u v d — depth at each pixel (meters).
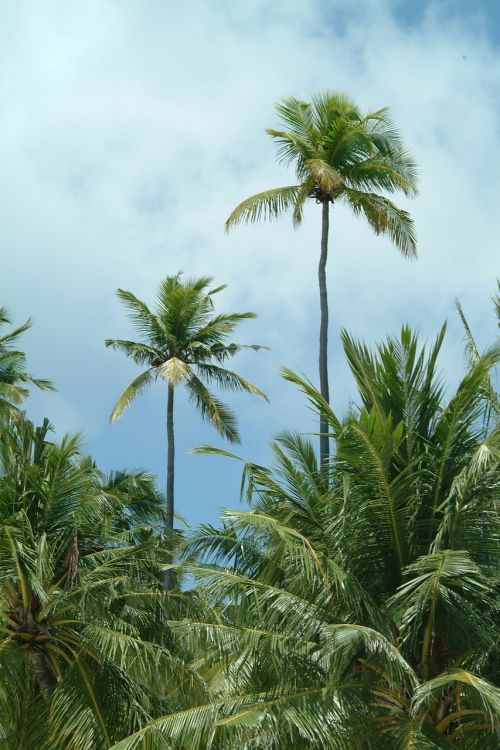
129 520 31.00
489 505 17.69
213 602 17.84
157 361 38.03
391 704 17.45
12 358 41.16
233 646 17.92
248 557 18.61
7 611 21.47
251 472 18.89
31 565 20.78
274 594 17.52
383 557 18.22
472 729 17.16
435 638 17.50
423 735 16.08
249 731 16.55
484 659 17.45
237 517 17.16
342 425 18.80
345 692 16.84
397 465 18.64
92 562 22.69
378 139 30.48
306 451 19.39
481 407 19.22
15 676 20.73
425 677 17.23
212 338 38.31
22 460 23.19
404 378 19.16
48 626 21.56
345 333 19.66
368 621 17.81
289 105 31.28
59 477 22.70
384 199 30.55
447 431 18.39
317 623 17.45
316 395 19.02
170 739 17.27
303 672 17.06
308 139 31.08
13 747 20.73
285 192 30.59
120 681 21.50
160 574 23.62
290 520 18.80
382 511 18.08
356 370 19.48
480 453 17.14
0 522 22.00
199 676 21.09
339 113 31.02
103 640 21.02
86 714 20.83
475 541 17.64
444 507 18.19
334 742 16.34
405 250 30.27
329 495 18.73
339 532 18.11
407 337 19.42
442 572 16.25
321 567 17.58
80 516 22.81
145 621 22.34
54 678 21.72
